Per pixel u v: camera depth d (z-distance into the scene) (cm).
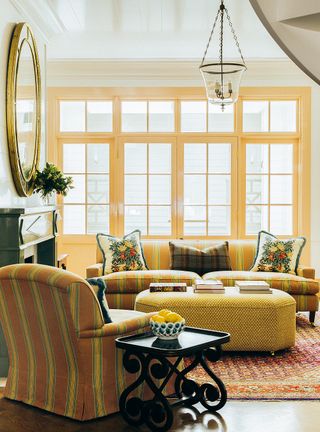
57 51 766
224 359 483
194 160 808
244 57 771
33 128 547
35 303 356
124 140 804
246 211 816
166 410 334
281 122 811
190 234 811
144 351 338
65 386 361
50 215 566
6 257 423
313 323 601
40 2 557
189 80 793
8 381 396
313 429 336
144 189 809
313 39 399
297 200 813
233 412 364
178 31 697
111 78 793
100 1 584
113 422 350
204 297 503
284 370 450
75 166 812
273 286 594
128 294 609
